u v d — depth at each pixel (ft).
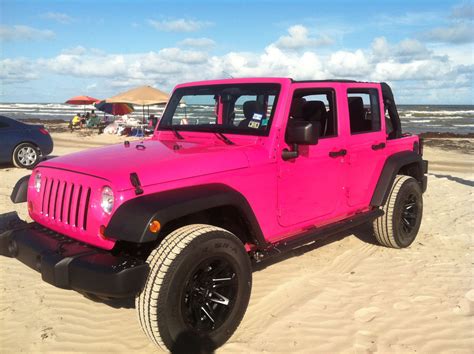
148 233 9.75
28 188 13.32
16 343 11.62
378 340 11.72
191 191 10.94
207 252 10.62
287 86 13.41
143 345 11.51
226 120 14.44
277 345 11.42
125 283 9.72
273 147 13.03
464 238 20.33
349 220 16.29
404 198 18.16
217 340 11.18
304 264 16.99
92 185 10.84
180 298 10.22
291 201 13.78
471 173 45.60
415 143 20.40
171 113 16.17
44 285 15.11
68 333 12.11
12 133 38.86
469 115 221.66
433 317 12.93
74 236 11.39
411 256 18.02
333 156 15.08
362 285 15.14
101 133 98.12
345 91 15.78
